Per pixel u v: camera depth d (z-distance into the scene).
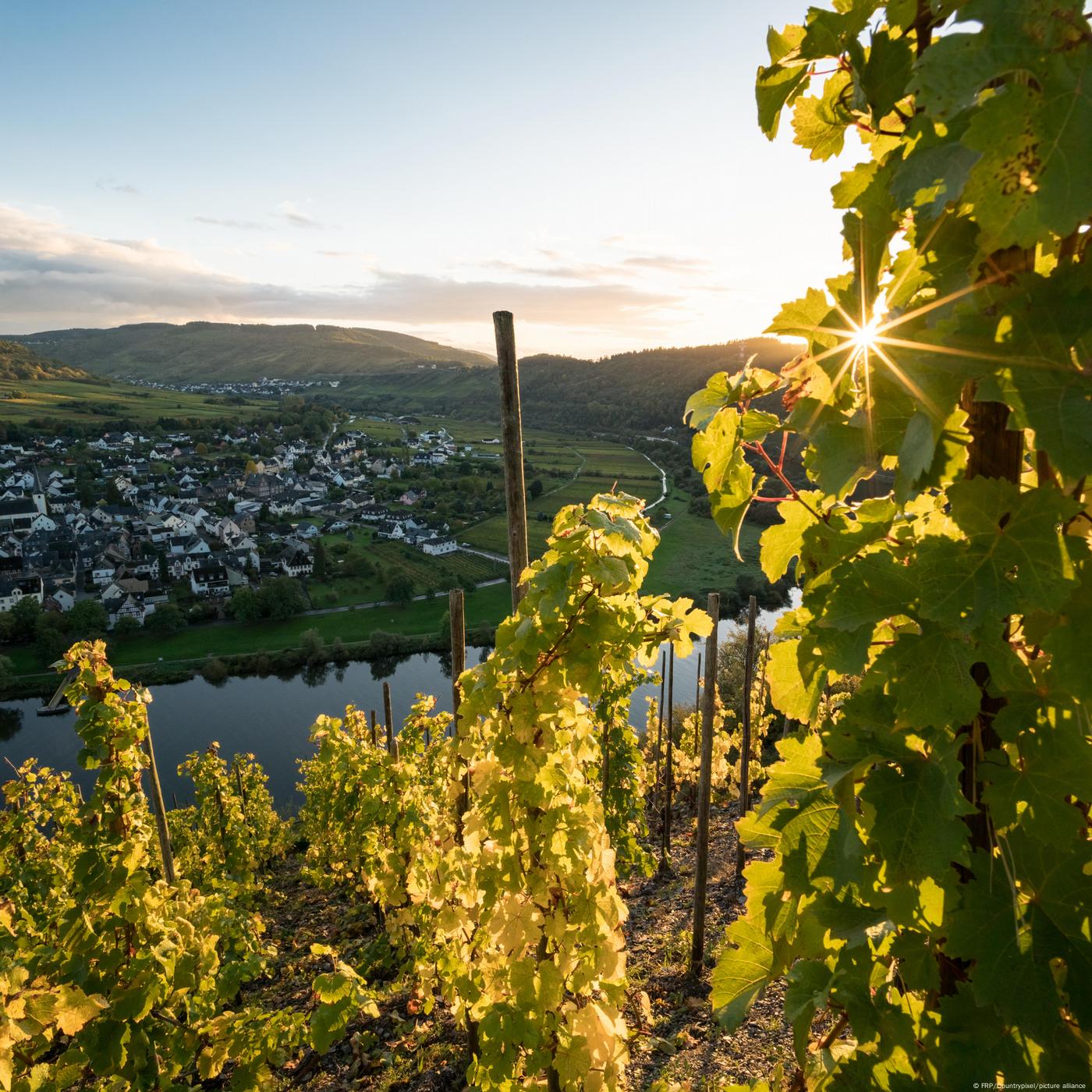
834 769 1.29
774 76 1.36
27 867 12.13
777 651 1.53
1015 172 0.91
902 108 1.24
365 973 9.72
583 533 2.98
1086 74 0.86
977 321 1.06
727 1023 1.49
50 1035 3.81
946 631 1.18
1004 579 1.09
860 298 1.21
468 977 4.60
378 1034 9.14
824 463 1.28
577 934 3.42
